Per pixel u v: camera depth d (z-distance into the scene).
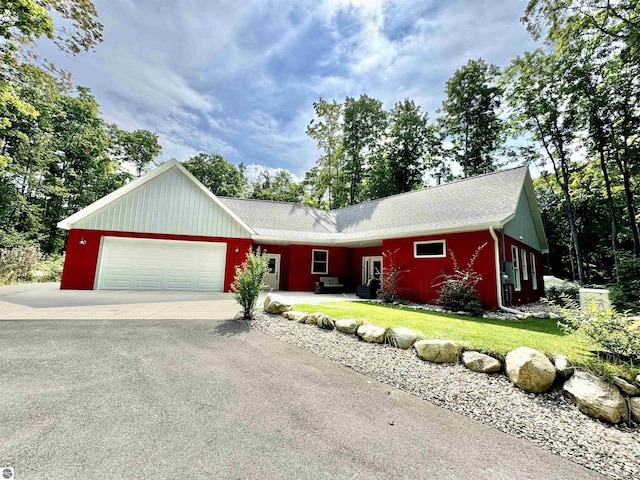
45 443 2.38
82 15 10.12
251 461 2.27
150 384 3.58
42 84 11.91
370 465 2.29
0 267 13.01
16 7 9.51
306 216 17.05
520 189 10.31
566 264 23.38
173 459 2.25
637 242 13.42
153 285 11.95
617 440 2.80
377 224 13.93
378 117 26.89
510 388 3.73
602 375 3.47
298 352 5.03
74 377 3.67
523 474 2.29
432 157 26.83
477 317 8.11
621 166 13.96
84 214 11.29
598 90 13.72
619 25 11.66
